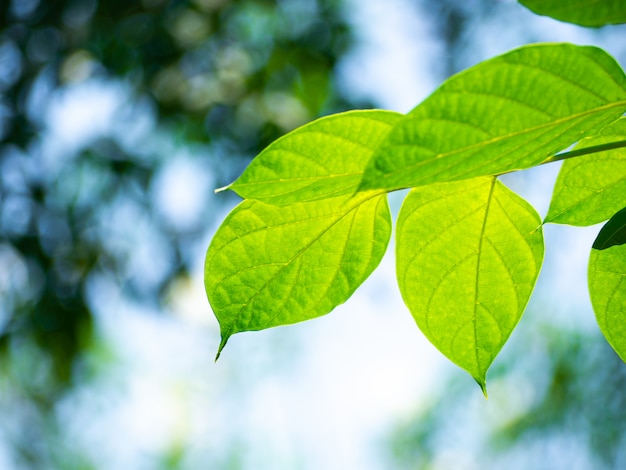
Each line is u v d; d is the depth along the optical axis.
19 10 6.10
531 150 0.96
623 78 0.90
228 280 1.29
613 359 6.25
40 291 6.10
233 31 6.27
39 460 8.78
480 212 1.28
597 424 6.17
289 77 6.26
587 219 1.29
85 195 6.14
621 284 1.31
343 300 1.34
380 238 1.30
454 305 1.34
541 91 0.90
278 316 1.33
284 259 1.29
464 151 0.91
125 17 6.05
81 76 6.09
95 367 9.68
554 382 6.46
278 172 1.10
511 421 6.80
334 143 1.09
